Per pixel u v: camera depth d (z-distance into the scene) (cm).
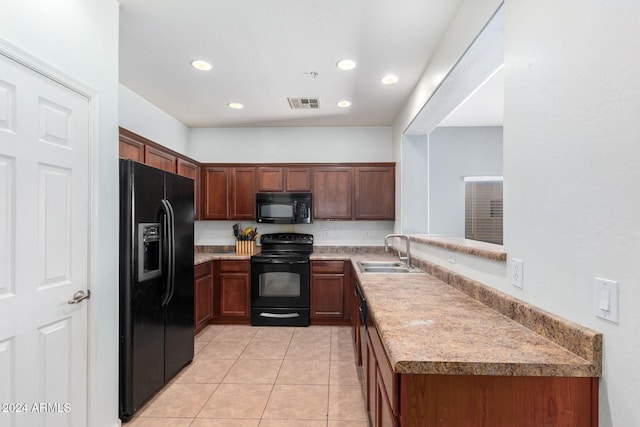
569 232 104
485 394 96
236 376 255
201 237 452
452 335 116
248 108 372
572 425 94
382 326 126
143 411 208
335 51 245
